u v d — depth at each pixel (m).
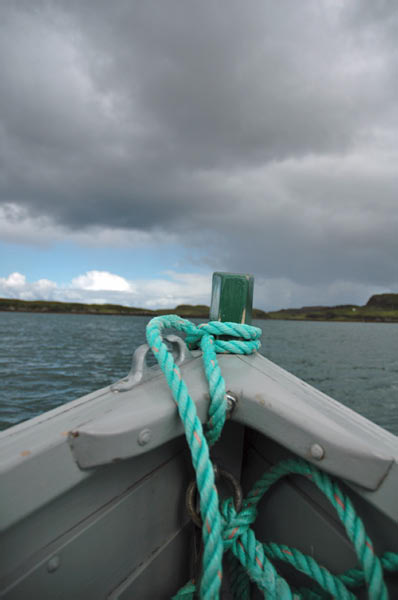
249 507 1.06
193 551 1.18
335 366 17.97
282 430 0.90
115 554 0.97
